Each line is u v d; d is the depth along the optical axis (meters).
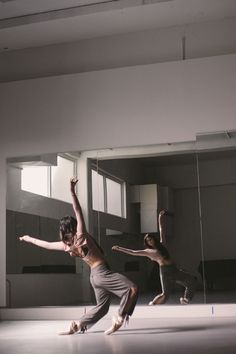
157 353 3.55
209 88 6.85
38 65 7.80
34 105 7.51
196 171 6.61
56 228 7.01
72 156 7.20
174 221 6.51
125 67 7.20
